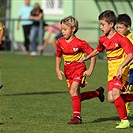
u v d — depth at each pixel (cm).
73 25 2258
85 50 2253
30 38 5884
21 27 6303
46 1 6569
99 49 2234
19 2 6656
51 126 2200
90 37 5738
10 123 2266
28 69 4591
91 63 2247
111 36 2188
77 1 6400
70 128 2159
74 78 2262
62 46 2273
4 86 3509
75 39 2266
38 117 2419
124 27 2441
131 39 2433
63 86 3553
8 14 6688
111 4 6394
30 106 2728
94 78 3975
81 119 2270
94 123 2278
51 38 6191
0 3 6756
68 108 2681
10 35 6184
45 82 3750
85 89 3409
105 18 2173
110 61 2198
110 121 2334
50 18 6556
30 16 5859
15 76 4078
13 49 6134
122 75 2200
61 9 6488
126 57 2122
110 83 2188
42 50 5944
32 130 2116
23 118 2389
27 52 6103
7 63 5059
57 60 2323
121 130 2122
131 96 2273
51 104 2803
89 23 6350
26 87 3478
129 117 2480
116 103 2142
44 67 4762
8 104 2786
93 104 2827
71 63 2270
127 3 6369
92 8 6362
